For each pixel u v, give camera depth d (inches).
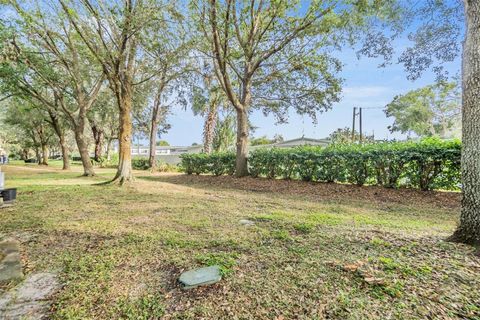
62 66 461.7
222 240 125.4
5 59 365.1
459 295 73.7
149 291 81.4
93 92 508.4
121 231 142.3
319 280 84.5
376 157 282.7
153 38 316.5
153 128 718.5
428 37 257.6
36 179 447.2
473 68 108.7
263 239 126.3
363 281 82.5
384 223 156.1
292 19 370.6
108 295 79.4
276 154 393.7
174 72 480.4
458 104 828.0
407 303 70.9
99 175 531.8
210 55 406.0
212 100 673.0
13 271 94.0
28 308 73.7
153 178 513.7
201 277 87.0
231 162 485.7
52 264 101.3
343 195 272.8
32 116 705.6
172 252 111.0
